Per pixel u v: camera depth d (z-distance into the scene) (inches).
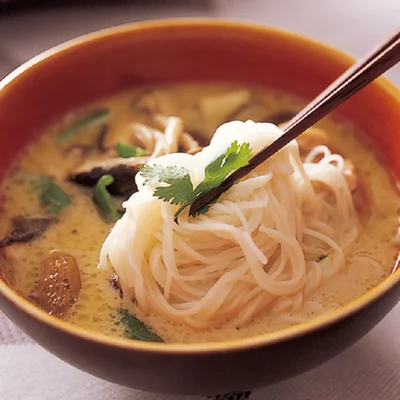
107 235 14.6
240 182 13.4
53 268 13.8
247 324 13.3
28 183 15.4
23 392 13.6
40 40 19.8
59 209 15.0
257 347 11.6
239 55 16.8
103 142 16.1
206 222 13.2
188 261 13.3
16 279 14.0
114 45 16.3
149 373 11.9
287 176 13.8
